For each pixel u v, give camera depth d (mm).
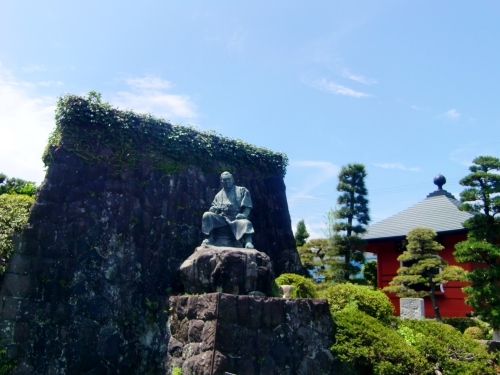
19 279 8828
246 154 13492
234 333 7777
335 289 10602
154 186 11195
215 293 7914
